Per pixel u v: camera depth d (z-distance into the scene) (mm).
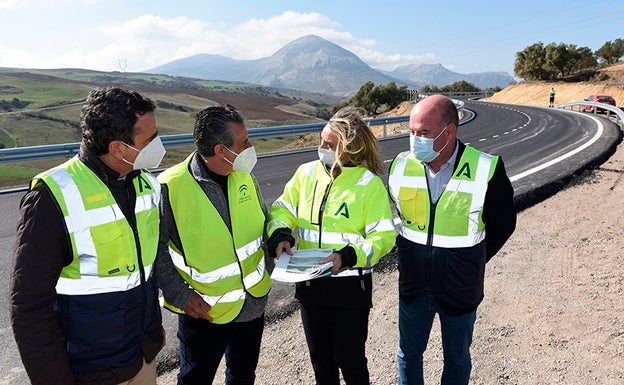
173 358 3191
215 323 2229
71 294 1611
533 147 13188
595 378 2809
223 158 2076
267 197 7941
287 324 3621
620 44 68375
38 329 1479
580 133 16500
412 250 2473
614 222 5770
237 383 2477
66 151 10555
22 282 1462
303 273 2053
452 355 2488
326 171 2414
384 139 17109
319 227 2355
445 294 2387
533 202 6910
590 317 3504
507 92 62281
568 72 61062
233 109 2092
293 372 2965
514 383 2820
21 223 1506
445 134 2225
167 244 2121
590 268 4395
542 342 3230
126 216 1737
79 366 1647
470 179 2295
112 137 1607
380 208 2307
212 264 2160
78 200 1585
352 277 2260
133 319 1763
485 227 2395
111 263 1667
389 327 3516
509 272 4434
